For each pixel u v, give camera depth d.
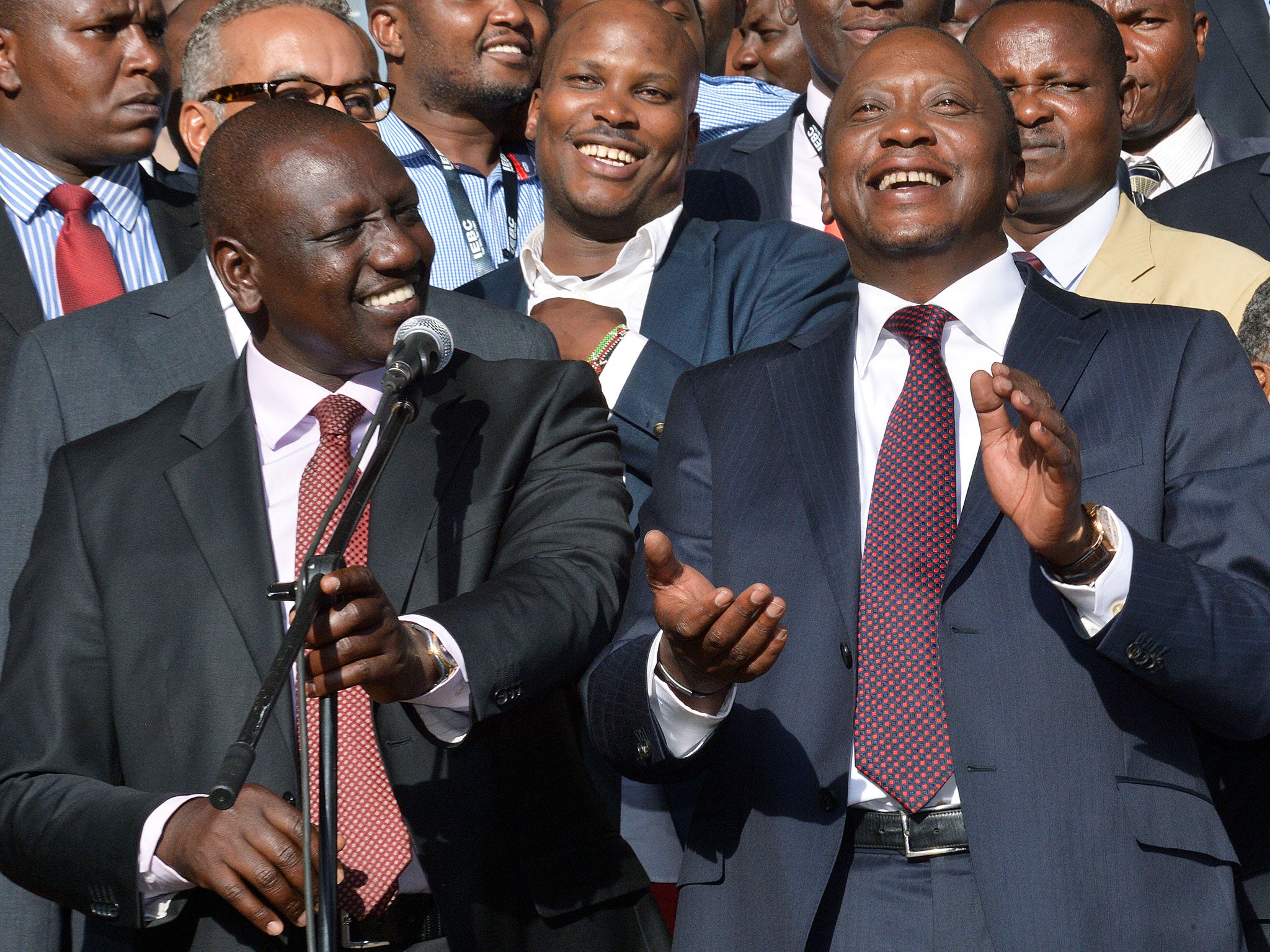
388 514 7.80
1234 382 7.75
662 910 9.45
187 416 8.16
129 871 7.00
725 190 13.25
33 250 11.22
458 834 7.41
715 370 8.59
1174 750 7.30
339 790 7.46
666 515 8.30
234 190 8.04
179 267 11.63
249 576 7.61
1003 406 6.89
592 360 10.30
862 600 7.61
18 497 8.73
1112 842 6.99
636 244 11.20
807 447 7.98
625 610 8.03
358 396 8.20
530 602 7.52
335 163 7.96
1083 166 10.97
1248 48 16.22
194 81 11.81
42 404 8.92
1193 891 7.03
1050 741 7.14
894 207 8.23
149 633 7.60
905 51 8.59
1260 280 10.51
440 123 13.64
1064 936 6.85
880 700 7.41
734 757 7.68
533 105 12.66
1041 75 11.04
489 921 7.38
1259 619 7.18
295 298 7.96
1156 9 13.59
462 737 7.34
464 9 13.31
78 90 11.30
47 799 7.36
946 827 7.23
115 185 11.61
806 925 7.18
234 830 6.84
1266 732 7.33
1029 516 6.79
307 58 11.58
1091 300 8.29
